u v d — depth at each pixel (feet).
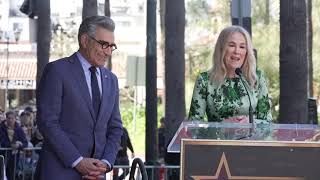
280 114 61.72
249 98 31.73
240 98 31.81
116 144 30.50
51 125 28.91
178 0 89.86
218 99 31.91
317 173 25.55
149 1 84.99
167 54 90.63
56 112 29.19
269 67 169.58
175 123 89.45
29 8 110.22
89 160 28.86
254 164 25.46
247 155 25.46
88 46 29.71
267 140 25.68
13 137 81.97
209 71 32.42
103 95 29.99
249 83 31.91
